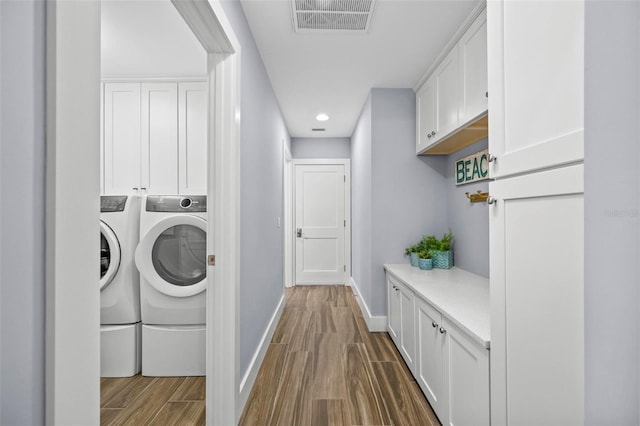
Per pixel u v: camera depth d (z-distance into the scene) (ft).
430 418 5.35
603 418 1.90
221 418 4.84
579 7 2.43
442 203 9.75
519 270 3.11
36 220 1.57
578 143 2.40
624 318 1.77
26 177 1.53
